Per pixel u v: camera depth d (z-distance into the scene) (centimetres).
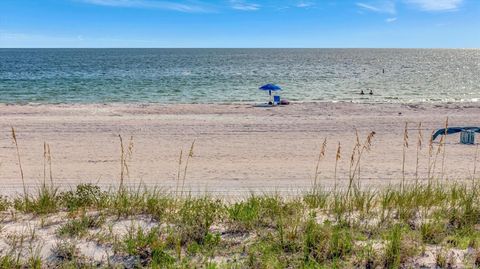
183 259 454
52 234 522
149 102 3319
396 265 441
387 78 6366
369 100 3631
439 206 663
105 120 2217
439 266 448
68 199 669
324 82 5550
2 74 6425
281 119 2327
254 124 2152
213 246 492
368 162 1405
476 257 459
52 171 1237
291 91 4362
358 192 741
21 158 1416
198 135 1877
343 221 571
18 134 1831
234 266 443
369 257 458
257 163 1380
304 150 1602
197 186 1052
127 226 554
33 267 428
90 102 3272
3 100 3331
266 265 442
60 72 7075
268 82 5412
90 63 10788
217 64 11050
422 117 2439
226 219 586
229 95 3900
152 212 613
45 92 3953
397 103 3200
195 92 4112
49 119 2220
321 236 506
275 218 586
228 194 925
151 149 1590
